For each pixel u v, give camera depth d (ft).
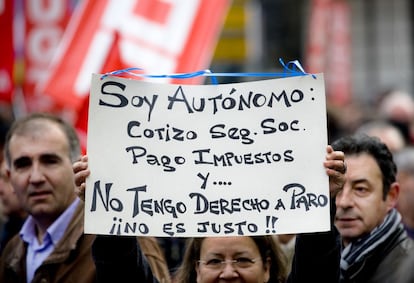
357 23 78.95
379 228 17.93
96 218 14.90
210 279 15.83
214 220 14.92
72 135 18.88
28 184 18.44
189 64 24.67
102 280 15.28
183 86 15.38
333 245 14.97
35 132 18.51
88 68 24.32
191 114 15.28
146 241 18.24
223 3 24.95
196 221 14.93
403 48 78.95
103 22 24.64
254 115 15.20
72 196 18.61
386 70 78.95
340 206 18.06
